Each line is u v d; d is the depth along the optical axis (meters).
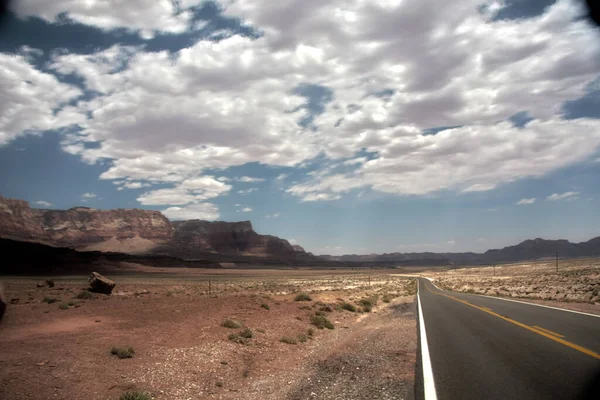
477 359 9.88
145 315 16.73
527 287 49.03
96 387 7.55
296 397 7.64
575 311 20.69
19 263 134.25
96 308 19.25
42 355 9.26
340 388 8.05
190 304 21.20
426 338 13.30
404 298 39.25
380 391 7.66
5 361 8.58
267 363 10.86
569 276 67.69
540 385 7.56
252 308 20.30
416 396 7.12
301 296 29.97
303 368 10.23
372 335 14.98
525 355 10.21
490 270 165.75
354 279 118.75
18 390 6.99
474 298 34.06
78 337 11.62
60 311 17.81
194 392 8.02
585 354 10.21
